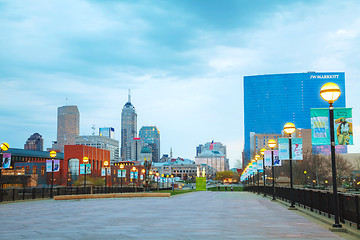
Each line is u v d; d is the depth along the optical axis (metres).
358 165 160.75
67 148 183.50
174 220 21.38
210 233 15.88
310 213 24.19
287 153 30.39
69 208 32.00
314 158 132.62
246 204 37.16
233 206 33.97
